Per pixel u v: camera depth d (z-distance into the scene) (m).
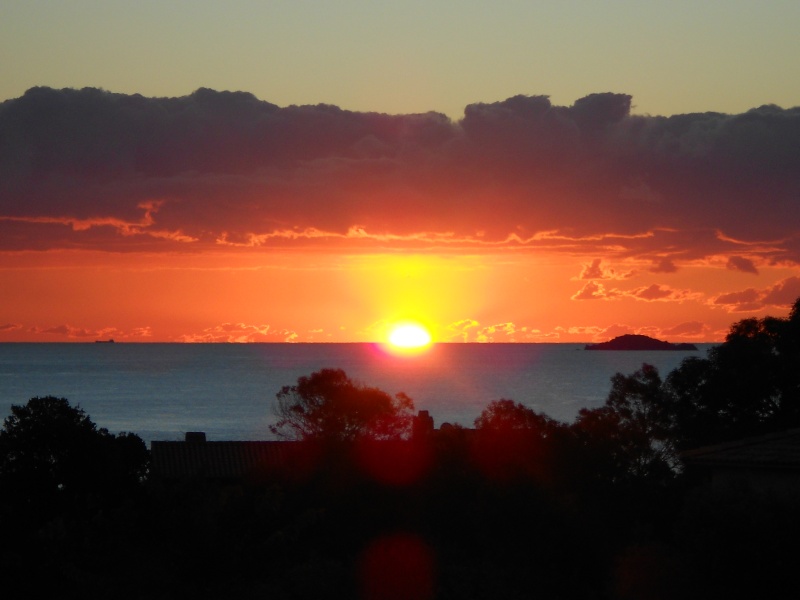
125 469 98.62
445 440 90.94
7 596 69.69
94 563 70.06
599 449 87.69
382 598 71.19
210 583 68.12
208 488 74.94
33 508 89.75
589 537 74.94
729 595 52.69
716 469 61.59
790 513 52.59
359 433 100.31
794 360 102.75
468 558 76.88
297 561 74.56
